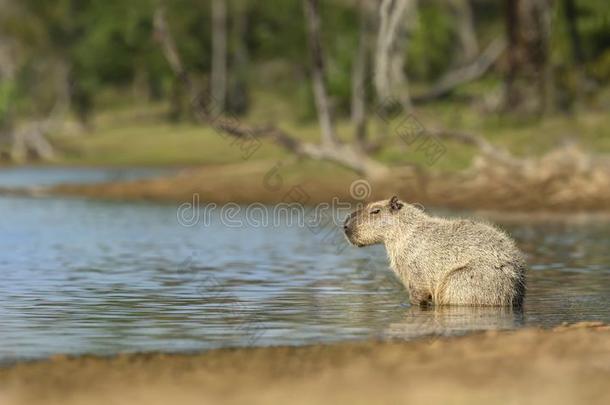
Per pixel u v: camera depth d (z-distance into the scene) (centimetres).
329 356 1514
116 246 3177
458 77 7431
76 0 11575
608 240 3269
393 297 2147
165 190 5341
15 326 1802
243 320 1870
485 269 1970
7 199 5141
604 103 6488
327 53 9869
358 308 2003
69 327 1794
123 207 4716
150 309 1991
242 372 1397
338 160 5244
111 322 1845
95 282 2366
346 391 1266
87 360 1505
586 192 4550
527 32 6450
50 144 9438
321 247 3145
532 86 6481
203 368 1433
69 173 7481
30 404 1225
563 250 2998
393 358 1481
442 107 7112
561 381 1307
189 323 1838
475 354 1489
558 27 6581
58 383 1338
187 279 2428
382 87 5500
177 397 1250
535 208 4425
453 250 1994
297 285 2327
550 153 5031
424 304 2036
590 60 7038
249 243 3275
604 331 1673
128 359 1508
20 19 11494
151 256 2911
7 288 2259
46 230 3666
